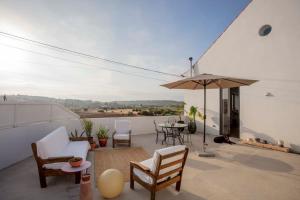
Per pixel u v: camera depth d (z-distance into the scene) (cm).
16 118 469
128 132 714
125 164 457
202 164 453
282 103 616
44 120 581
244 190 318
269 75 652
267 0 655
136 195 298
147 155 539
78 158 321
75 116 747
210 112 907
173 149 273
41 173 319
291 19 591
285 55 606
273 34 639
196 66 1009
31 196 293
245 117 734
